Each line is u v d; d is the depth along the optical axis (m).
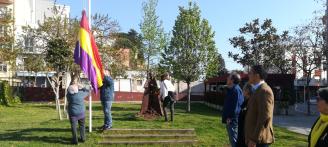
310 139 5.69
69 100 12.73
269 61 41.91
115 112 24.48
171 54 33.47
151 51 53.19
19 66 35.03
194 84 58.59
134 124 15.87
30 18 57.28
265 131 7.18
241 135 8.16
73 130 12.67
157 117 18.20
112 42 39.50
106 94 14.01
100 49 37.84
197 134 14.64
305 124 23.14
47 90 48.44
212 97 36.69
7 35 33.09
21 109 31.02
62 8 40.06
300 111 36.88
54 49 24.14
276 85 31.72
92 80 13.81
